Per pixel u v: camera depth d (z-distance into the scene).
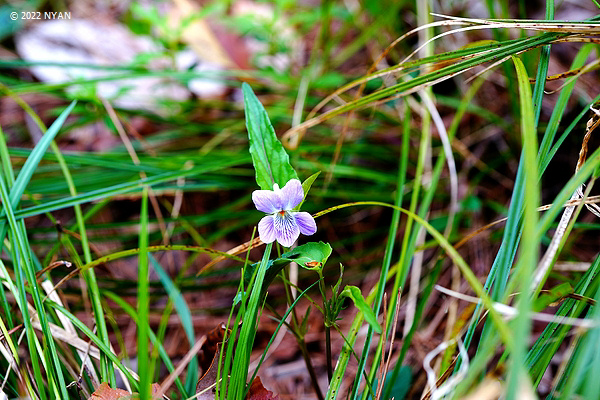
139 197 0.36
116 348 0.33
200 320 0.35
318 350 0.33
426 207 0.30
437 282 0.34
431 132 0.41
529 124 0.22
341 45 0.53
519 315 0.19
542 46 0.25
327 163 0.38
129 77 0.36
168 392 0.30
